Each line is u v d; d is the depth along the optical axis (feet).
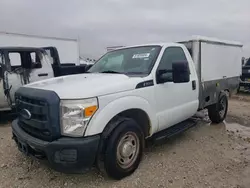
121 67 13.74
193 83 15.37
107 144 10.08
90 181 10.70
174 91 13.65
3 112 21.21
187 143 15.55
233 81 21.59
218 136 17.20
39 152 9.90
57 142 9.12
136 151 11.35
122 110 10.52
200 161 12.82
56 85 10.55
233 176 11.26
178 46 14.93
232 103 32.07
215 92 18.85
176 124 15.52
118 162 10.50
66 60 51.67
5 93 19.72
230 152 14.19
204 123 20.66
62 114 9.37
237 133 18.24
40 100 9.51
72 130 9.25
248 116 24.35
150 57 13.14
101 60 15.78
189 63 15.40
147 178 10.96
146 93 11.80
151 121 12.21
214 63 18.42
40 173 11.41
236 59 21.90
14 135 11.51
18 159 12.84
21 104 10.84
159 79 12.70
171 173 11.45
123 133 10.47
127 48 15.05
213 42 18.16
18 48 20.77
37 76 21.49
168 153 13.83
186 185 10.43
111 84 10.49
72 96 9.31
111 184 10.44
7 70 19.83
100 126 9.64
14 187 10.25
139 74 12.41
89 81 10.94
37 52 21.95
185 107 14.67
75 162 9.18
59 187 10.28
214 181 10.78
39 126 9.66
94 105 9.52
